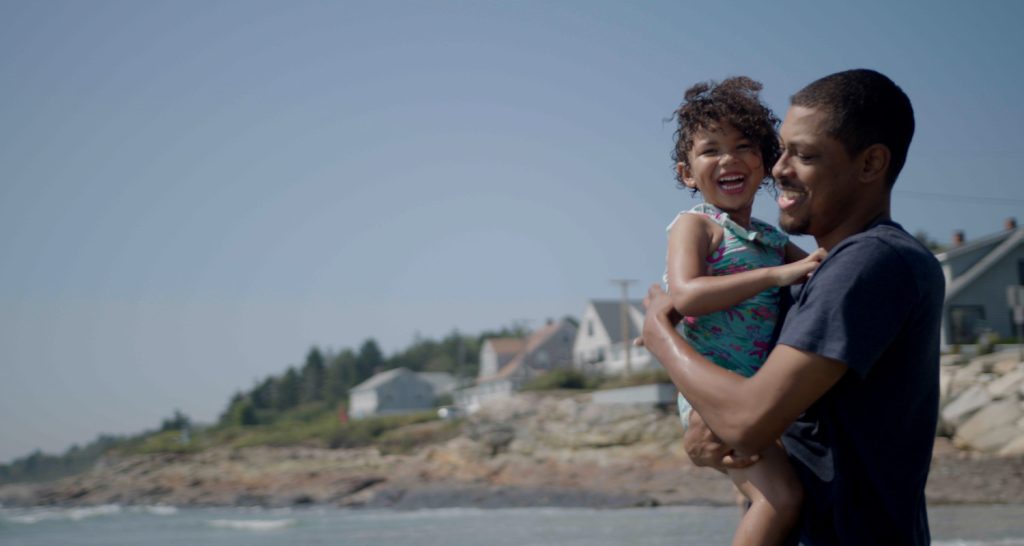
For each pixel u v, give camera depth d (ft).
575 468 111.34
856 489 7.68
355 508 111.14
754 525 8.28
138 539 72.74
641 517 74.90
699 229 9.26
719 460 8.61
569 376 144.05
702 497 92.89
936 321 7.57
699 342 9.10
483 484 113.19
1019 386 90.89
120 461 178.81
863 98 7.83
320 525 80.79
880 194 8.09
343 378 452.76
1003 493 76.18
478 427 124.88
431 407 313.53
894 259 7.32
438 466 123.65
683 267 8.85
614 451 111.86
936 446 90.38
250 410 357.61
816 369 7.24
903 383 7.44
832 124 7.86
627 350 190.60
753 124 9.53
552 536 57.31
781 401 7.32
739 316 8.91
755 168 9.63
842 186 7.97
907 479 7.57
